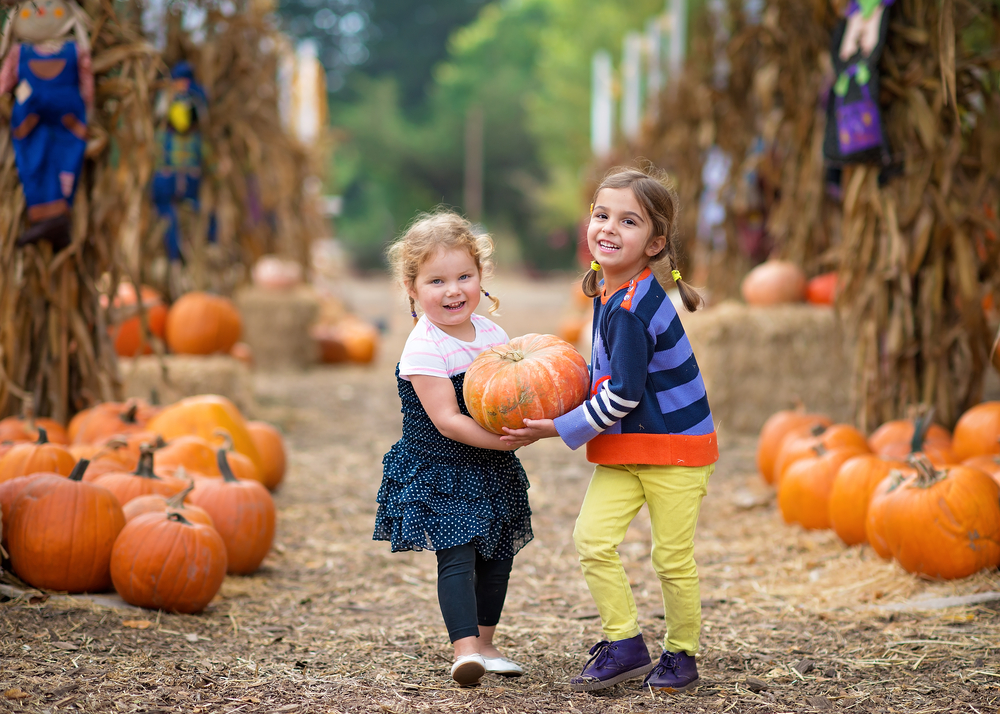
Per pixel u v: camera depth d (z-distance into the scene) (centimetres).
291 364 1022
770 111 723
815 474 428
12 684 249
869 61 481
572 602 350
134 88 469
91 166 481
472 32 5288
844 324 595
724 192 863
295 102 1332
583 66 3369
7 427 425
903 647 296
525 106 4766
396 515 263
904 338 501
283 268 1045
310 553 412
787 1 656
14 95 444
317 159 1148
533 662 289
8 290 452
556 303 2288
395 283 283
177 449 410
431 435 269
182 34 739
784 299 702
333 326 1184
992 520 342
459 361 269
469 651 255
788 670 280
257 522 375
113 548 321
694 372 260
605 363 257
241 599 346
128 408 452
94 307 492
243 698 251
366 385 936
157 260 739
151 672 265
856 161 495
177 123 706
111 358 496
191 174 727
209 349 677
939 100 477
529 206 4512
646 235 256
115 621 304
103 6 460
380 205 4803
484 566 277
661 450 253
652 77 1391
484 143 4869
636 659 264
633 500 263
